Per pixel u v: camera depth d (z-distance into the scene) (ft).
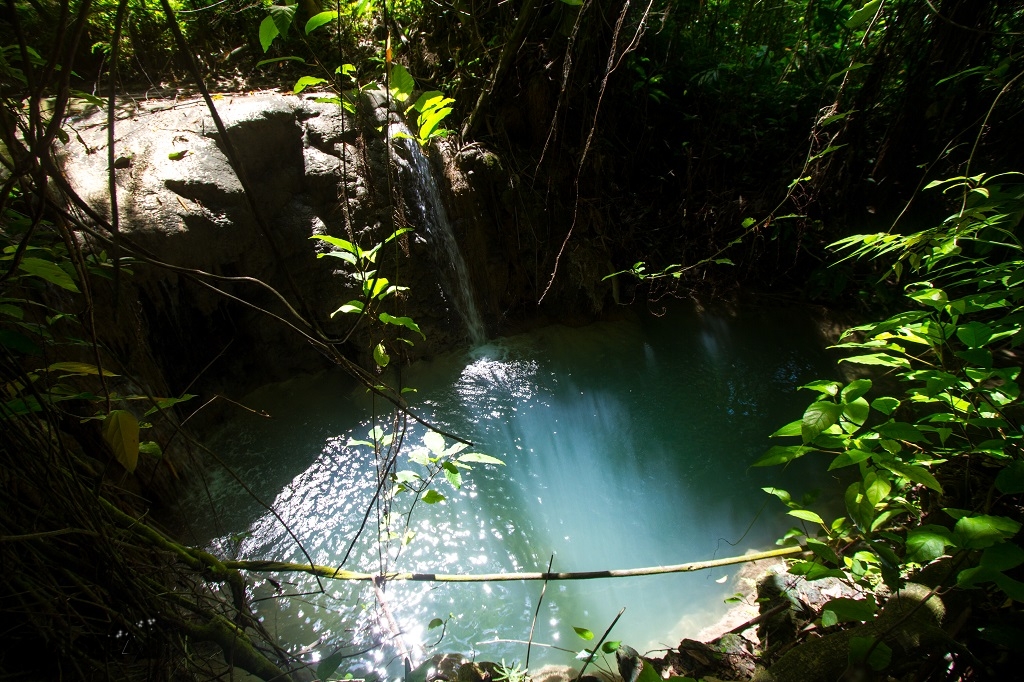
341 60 4.85
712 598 9.79
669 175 21.08
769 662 7.13
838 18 18.19
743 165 20.58
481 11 15.62
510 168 17.53
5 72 6.00
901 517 7.84
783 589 8.32
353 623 9.31
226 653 6.48
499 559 10.67
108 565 5.49
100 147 12.32
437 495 6.68
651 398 15.16
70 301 9.64
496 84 16.28
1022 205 6.43
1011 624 5.13
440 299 15.81
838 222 19.60
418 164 15.64
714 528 11.43
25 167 3.11
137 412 10.48
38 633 5.31
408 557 10.52
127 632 5.90
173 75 16.75
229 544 10.56
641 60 18.63
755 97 20.44
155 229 11.58
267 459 12.46
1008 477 4.51
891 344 6.58
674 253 20.35
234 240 12.80
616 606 9.87
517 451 13.25
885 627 5.43
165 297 11.86
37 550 5.08
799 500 11.71
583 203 18.74
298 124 14.61
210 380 13.08
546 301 18.24
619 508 12.10
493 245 17.46
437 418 13.75
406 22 17.33
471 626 9.46
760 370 16.19
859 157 18.81
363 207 14.29
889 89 19.20
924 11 15.48
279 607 9.46
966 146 17.44
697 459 13.24
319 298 14.12
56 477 5.08
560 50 16.85
